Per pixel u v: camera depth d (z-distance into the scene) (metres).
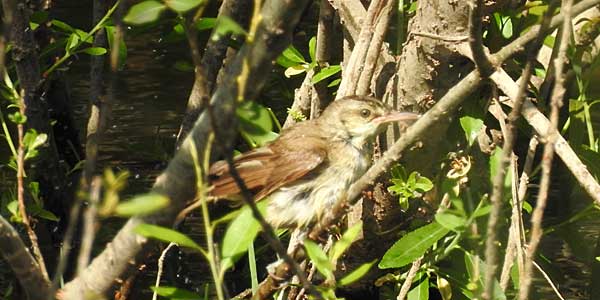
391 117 11.73
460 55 11.54
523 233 10.85
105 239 14.02
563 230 12.82
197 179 7.29
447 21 11.30
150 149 15.52
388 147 12.34
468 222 8.98
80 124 16.78
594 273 12.73
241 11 10.71
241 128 6.97
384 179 11.90
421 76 11.74
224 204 13.77
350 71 11.88
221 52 12.00
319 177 11.47
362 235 12.34
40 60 13.17
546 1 12.43
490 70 8.46
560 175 13.72
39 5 13.52
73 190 14.00
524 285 7.63
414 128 8.45
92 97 13.52
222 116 6.86
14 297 13.17
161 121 17.02
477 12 8.30
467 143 11.75
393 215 12.17
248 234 7.42
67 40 12.60
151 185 15.12
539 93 12.16
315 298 7.63
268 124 6.85
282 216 11.41
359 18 12.32
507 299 11.63
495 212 7.32
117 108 17.56
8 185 14.09
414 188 11.49
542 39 7.67
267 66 6.77
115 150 15.97
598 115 12.79
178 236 7.04
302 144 11.49
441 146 11.73
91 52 12.44
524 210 12.41
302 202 11.41
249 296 12.62
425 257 11.71
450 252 11.84
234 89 6.79
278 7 6.67
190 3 6.83
